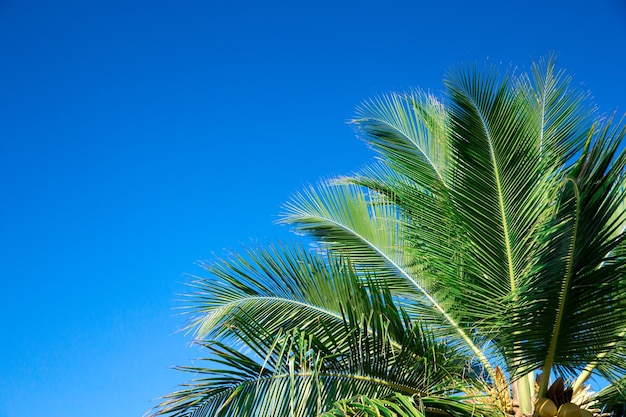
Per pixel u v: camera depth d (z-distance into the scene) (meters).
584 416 6.11
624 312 5.80
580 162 5.91
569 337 5.86
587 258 5.59
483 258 6.27
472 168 6.30
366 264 7.85
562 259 5.58
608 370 6.43
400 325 6.48
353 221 8.21
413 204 6.92
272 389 5.59
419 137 7.55
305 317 6.98
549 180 6.27
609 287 5.67
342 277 6.86
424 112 7.76
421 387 6.18
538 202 6.15
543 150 6.73
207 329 7.09
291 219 8.48
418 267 7.59
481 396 6.21
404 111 7.79
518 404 6.49
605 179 5.57
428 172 7.29
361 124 7.80
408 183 8.08
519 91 7.26
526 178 6.22
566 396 6.28
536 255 5.77
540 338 5.87
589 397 6.98
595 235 5.57
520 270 6.15
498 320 5.89
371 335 6.47
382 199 8.41
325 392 5.70
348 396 5.75
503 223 6.20
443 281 6.58
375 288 6.60
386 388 6.00
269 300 7.12
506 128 6.36
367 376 5.94
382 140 7.62
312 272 7.02
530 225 6.11
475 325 6.23
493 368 6.66
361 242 8.02
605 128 5.60
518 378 6.12
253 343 5.80
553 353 5.96
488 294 6.24
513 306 5.79
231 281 7.18
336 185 8.52
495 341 5.97
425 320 7.29
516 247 6.14
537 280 5.65
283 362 5.73
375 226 8.07
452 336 6.98
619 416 7.16
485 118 6.38
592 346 5.93
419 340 6.30
